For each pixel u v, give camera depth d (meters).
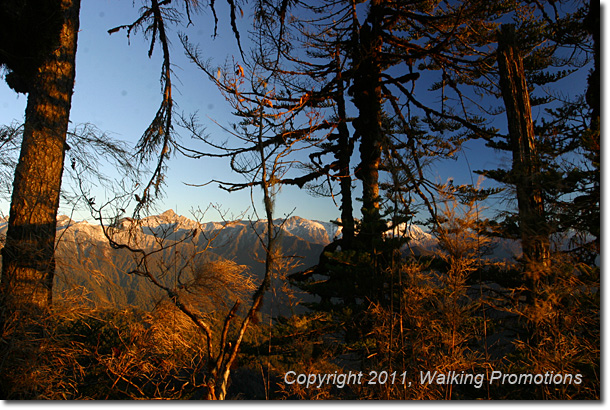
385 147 4.21
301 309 6.95
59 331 4.42
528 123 5.34
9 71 5.38
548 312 3.19
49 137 5.20
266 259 3.42
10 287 4.13
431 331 3.31
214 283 3.49
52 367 4.09
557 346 3.21
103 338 4.55
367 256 6.32
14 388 3.68
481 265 3.46
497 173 4.67
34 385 3.75
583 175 3.84
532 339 3.35
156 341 4.05
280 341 4.72
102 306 4.12
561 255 3.55
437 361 3.12
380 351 3.53
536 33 9.02
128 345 4.14
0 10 4.27
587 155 3.97
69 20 5.70
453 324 3.12
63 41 5.58
